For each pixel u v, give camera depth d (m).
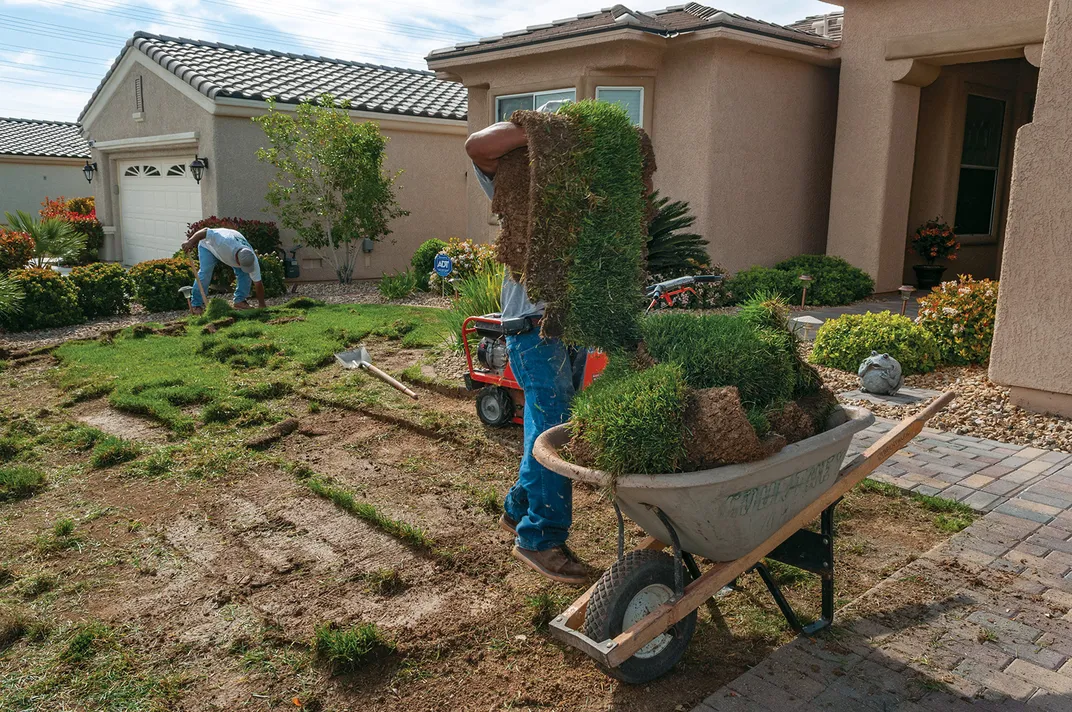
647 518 2.76
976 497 4.46
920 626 3.14
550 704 2.75
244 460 5.17
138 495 4.60
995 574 3.56
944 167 13.02
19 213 14.48
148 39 16.11
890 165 11.95
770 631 3.17
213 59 16.06
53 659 2.98
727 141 11.73
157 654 3.03
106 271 10.92
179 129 15.12
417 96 17.11
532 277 3.02
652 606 2.79
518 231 3.09
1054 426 5.56
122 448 5.17
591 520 4.23
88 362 7.79
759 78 11.98
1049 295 5.61
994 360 5.98
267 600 3.43
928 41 11.11
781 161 12.64
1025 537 3.94
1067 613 3.24
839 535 4.05
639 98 12.12
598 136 3.03
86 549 3.90
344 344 8.57
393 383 6.84
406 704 2.74
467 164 16.17
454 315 7.51
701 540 2.71
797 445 2.67
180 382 6.94
